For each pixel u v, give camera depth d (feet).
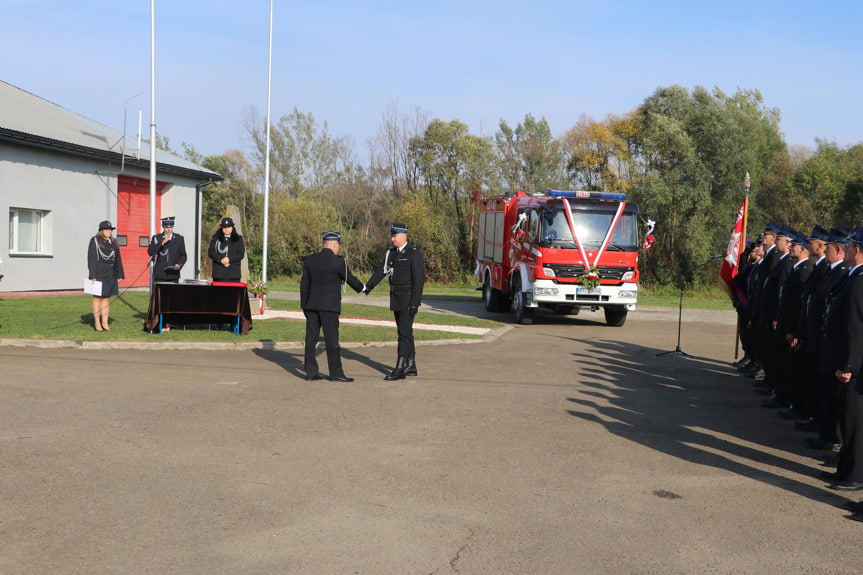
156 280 45.32
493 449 21.97
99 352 38.09
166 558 13.52
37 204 70.28
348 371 35.55
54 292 72.28
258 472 18.92
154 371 33.12
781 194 162.30
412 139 160.86
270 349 42.14
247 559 13.57
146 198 85.46
